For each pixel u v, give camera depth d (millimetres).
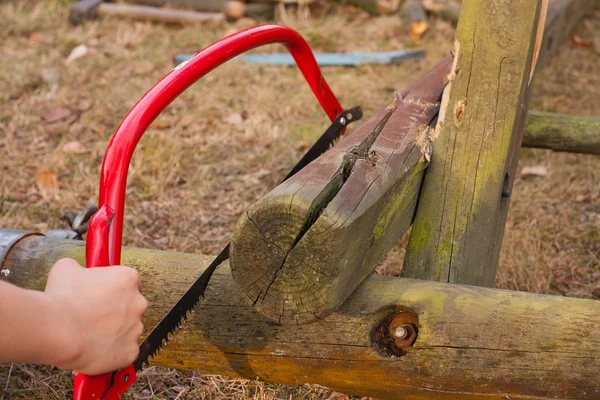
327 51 5301
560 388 1614
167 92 1574
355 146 1852
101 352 1202
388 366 1711
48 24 5656
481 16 2020
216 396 2182
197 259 1938
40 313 1122
